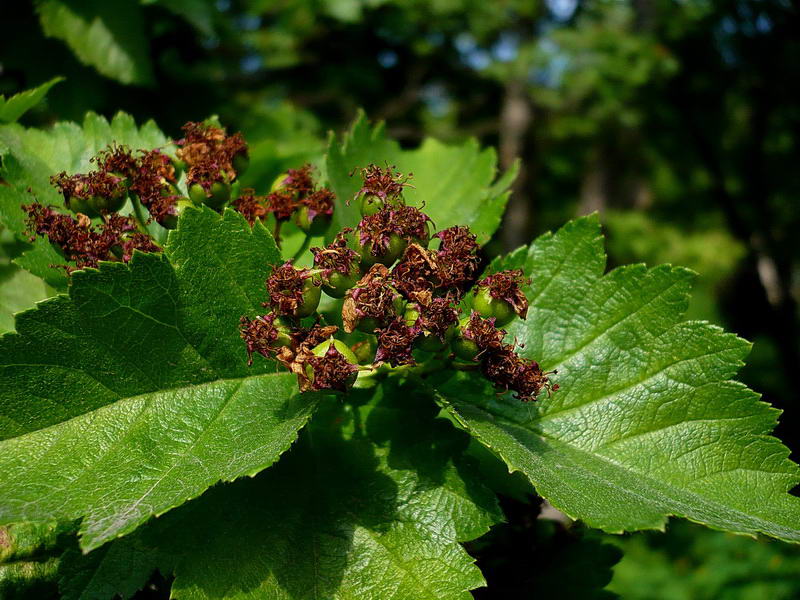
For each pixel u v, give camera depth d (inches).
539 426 6.9
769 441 6.5
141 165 7.2
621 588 29.6
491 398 7.0
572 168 55.6
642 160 51.4
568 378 7.0
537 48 38.6
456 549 6.1
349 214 8.1
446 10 32.5
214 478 5.6
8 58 12.5
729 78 38.4
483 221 8.7
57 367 5.9
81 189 7.1
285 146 14.2
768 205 45.4
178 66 14.4
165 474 5.8
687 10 36.5
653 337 6.9
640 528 5.5
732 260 42.7
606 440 6.8
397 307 6.3
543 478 5.8
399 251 6.6
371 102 33.4
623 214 45.3
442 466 6.5
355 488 6.4
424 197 9.0
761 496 6.3
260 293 6.5
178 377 6.3
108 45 12.3
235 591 5.8
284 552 6.1
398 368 6.9
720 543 30.0
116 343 6.1
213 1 15.3
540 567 8.0
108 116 13.0
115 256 6.9
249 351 6.2
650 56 35.9
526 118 44.7
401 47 33.8
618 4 38.2
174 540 6.0
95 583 6.1
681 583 29.1
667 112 39.2
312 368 6.0
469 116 48.0
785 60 37.1
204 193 7.3
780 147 44.0
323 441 6.7
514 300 6.6
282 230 8.1
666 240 44.4
